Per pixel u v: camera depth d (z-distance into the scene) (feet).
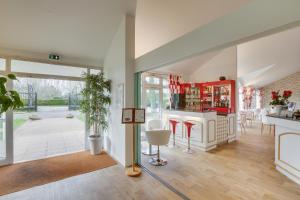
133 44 11.42
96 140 13.48
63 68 14.01
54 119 15.60
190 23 12.60
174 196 7.82
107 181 9.27
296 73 28.91
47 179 9.50
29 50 12.02
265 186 8.56
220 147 15.31
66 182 9.18
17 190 8.41
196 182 9.04
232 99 18.06
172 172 10.25
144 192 8.16
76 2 9.61
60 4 9.52
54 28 10.87
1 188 8.57
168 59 8.58
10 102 8.38
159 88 20.34
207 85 20.31
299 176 8.59
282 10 4.69
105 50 14.07
